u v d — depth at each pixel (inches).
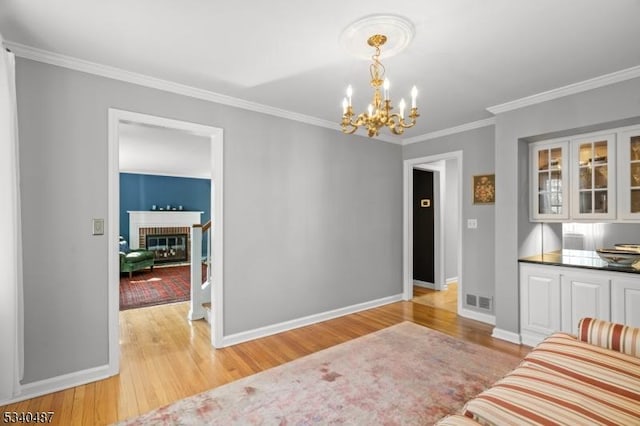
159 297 194.4
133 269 256.5
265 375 96.9
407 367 101.4
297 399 84.2
